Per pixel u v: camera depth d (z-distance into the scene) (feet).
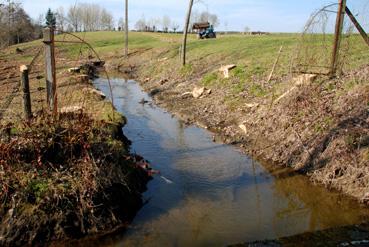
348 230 19.19
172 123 46.16
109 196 22.11
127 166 25.95
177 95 61.72
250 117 41.19
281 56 58.49
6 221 19.38
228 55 75.10
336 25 37.70
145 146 36.27
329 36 64.39
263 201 25.31
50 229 19.74
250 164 31.99
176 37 169.27
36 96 45.27
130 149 34.78
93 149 24.16
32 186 20.67
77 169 22.53
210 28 137.49
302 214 23.52
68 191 20.93
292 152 31.42
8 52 123.75
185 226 21.84
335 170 26.84
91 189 21.49
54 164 22.66
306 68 40.68
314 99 35.58
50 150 23.06
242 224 22.26
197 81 64.75
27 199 20.17
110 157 24.57
